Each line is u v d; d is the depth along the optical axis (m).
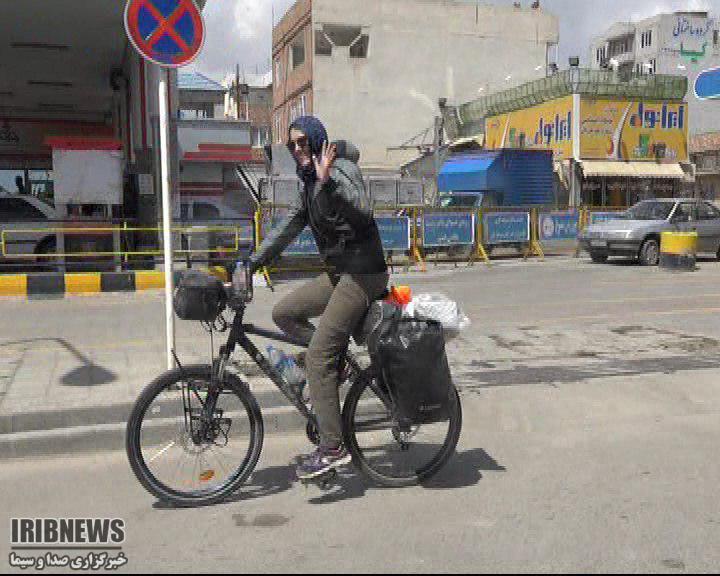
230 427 4.36
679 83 29.31
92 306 11.75
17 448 4.96
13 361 7.14
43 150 28.86
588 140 28.27
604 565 3.37
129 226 16.88
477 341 8.30
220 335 8.78
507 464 4.75
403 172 33.12
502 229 19.75
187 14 5.72
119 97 22.33
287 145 4.05
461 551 3.52
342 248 4.02
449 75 39.53
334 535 3.72
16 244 15.30
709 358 7.39
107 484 4.49
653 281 14.64
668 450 4.98
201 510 4.09
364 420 4.31
